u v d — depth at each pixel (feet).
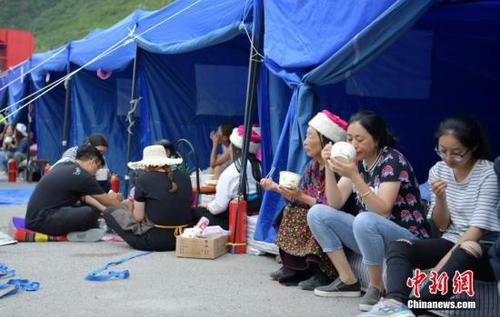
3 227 25.27
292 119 17.42
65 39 134.41
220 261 18.67
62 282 15.90
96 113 36.17
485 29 22.49
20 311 13.30
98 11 144.25
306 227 15.53
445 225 12.75
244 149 19.94
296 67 17.37
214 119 30.91
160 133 29.81
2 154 52.80
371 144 13.43
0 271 16.40
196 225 20.08
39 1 159.53
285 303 14.14
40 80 42.63
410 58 22.98
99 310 13.46
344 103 21.88
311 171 15.67
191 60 30.12
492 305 12.25
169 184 20.08
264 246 18.66
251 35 20.42
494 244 11.30
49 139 44.45
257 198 20.43
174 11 26.18
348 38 15.69
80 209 21.72
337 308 13.74
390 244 12.07
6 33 91.04
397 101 23.08
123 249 20.52
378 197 12.84
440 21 21.58
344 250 15.12
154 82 29.71
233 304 14.05
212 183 23.41
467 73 23.76
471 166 12.27
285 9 18.37
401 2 14.23
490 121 24.35
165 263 18.35
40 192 21.81
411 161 23.86
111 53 31.12
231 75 30.91
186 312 13.39
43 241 21.83
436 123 23.80
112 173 34.30
